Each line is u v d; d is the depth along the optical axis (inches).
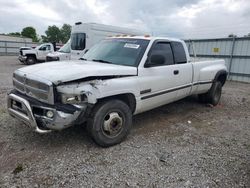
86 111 128.0
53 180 106.7
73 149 136.8
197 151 141.2
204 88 230.4
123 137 149.3
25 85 132.3
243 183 109.2
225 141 158.4
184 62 200.5
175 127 181.6
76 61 168.1
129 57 163.2
